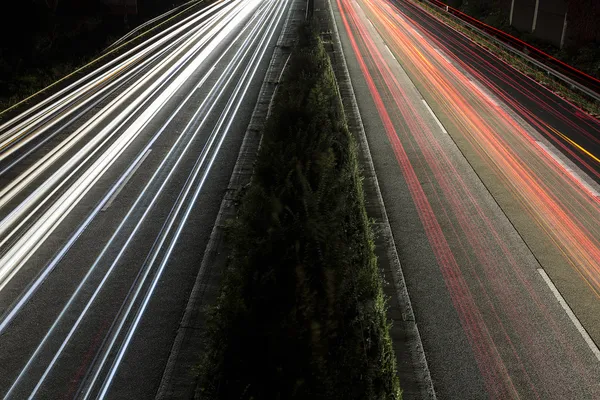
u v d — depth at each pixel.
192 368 7.68
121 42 36.06
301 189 9.50
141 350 8.55
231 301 6.95
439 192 14.32
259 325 6.46
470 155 16.89
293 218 8.48
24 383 7.86
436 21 45.25
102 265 10.79
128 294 9.90
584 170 15.87
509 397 7.82
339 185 10.50
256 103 21.78
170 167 15.66
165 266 10.76
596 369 8.32
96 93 23.86
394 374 7.56
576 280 10.49
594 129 19.80
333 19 44.94
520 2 37.59
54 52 33.47
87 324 9.10
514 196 14.10
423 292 10.14
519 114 21.28
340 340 7.15
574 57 29.14
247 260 7.78
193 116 20.36
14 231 12.16
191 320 9.13
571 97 23.84
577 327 9.21
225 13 48.12
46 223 12.48
